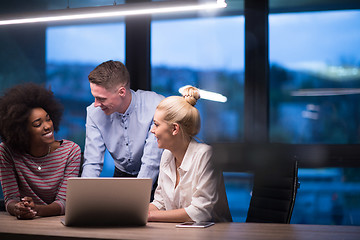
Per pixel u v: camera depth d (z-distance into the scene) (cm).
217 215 198
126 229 162
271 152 326
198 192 189
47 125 213
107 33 356
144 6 240
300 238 142
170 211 186
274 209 231
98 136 252
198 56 344
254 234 150
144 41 348
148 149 233
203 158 194
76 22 358
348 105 321
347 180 317
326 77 325
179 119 195
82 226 169
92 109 254
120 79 233
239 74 336
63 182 224
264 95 329
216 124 337
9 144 214
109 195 166
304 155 321
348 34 322
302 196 323
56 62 362
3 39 364
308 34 328
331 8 324
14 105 209
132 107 249
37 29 362
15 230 159
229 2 336
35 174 220
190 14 344
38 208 196
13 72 365
